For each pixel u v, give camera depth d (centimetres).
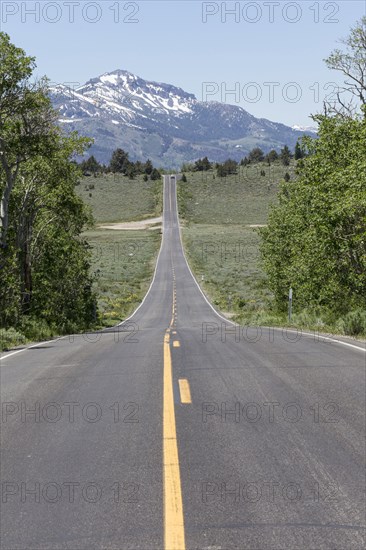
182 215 17588
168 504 508
